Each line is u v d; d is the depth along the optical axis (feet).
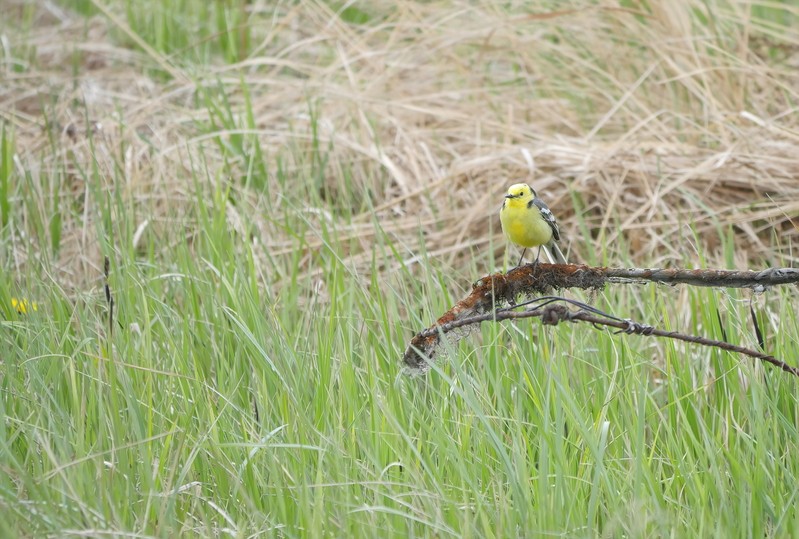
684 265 37.32
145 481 26.11
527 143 49.67
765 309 35.14
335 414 28.04
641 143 46.55
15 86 60.08
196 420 28.73
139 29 69.87
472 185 47.03
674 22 51.96
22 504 24.31
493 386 29.53
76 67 62.44
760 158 43.65
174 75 56.80
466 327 28.12
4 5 77.71
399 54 57.11
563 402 28.22
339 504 24.58
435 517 24.00
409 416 28.76
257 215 44.75
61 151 50.57
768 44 52.95
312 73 57.88
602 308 35.76
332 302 32.55
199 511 25.81
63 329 33.22
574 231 44.39
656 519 24.27
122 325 33.91
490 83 56.08
